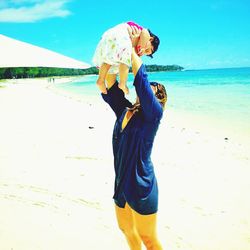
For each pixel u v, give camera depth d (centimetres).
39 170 618
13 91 3238
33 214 421
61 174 601
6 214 413
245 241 406
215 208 493
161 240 397
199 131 1117
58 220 410
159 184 586
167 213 471
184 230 425
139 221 249
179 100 2234
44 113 1513
